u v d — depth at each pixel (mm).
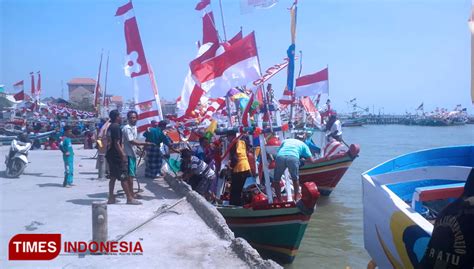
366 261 9008
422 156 6523
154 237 7016
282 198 9523
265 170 8984
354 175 22312
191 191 10016
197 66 9125
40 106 41875
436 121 100875
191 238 6953
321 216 13250
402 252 4680
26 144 13758
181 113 14430
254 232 8836
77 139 32781
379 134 70000
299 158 9594
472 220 2398
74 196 10398
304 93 14812
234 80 9055
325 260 9086
